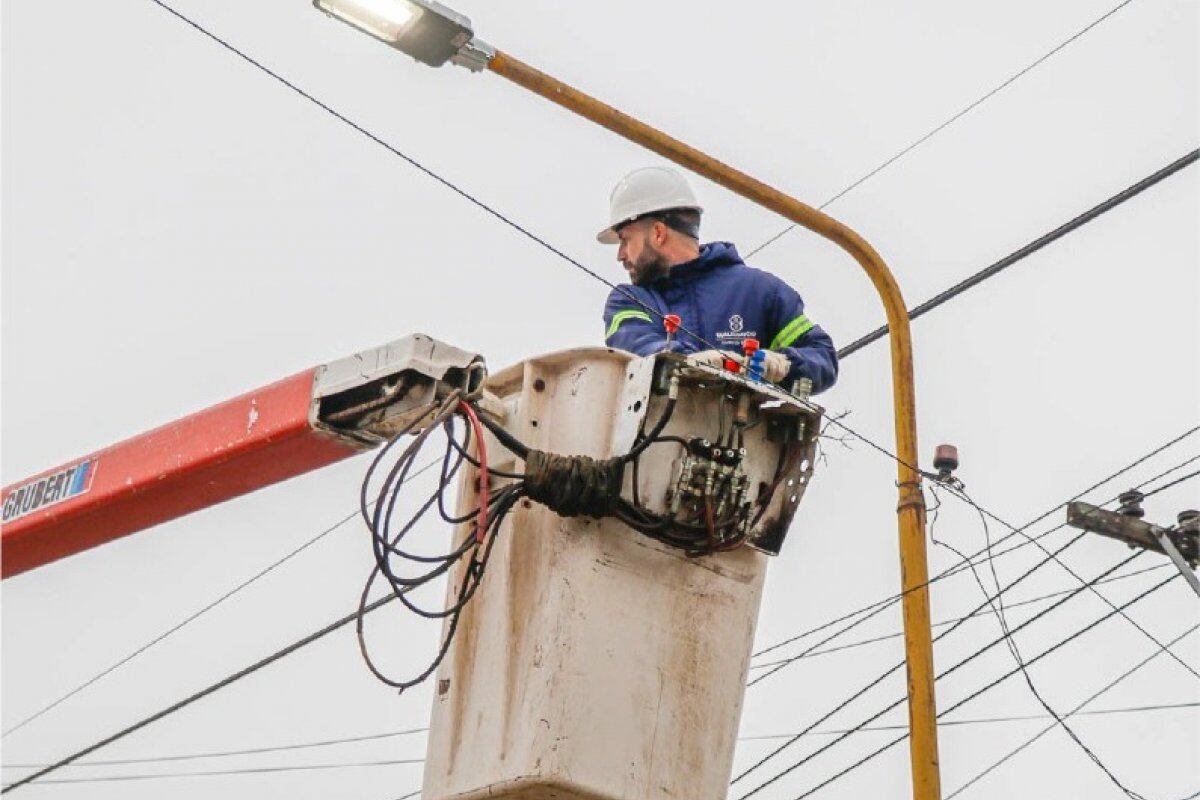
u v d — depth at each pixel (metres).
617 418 10.49
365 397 10.77
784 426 10.70
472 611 10.71
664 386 10.33
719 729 10.45
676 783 10.25
